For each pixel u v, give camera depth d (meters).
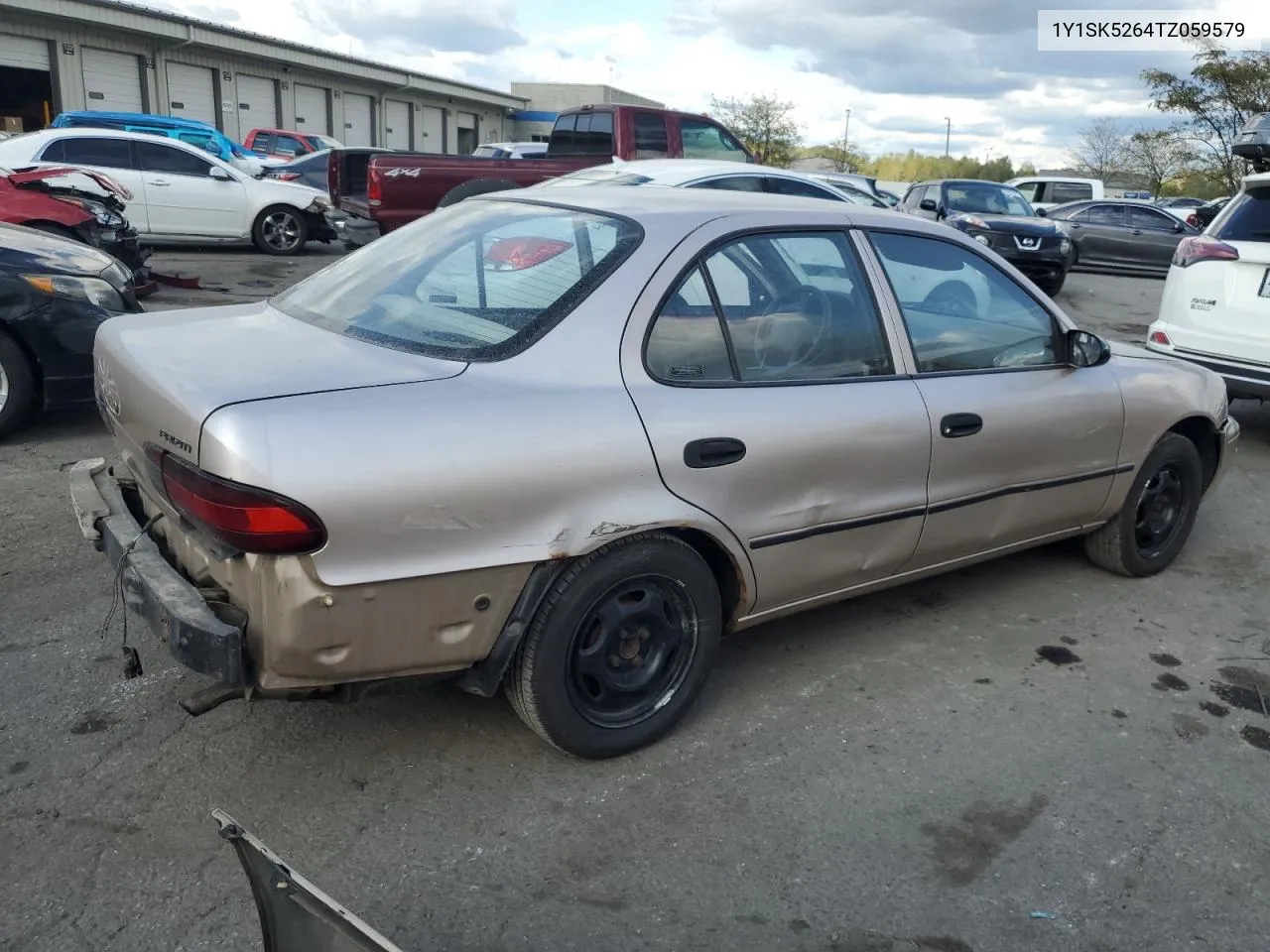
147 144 13.98
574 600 2.84
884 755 3.26
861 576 3.57
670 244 3.11
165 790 2.89
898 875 2.71
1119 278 19.53
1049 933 2.54
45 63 26.70
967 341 3.84
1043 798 3.07
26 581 4.08
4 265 5.55
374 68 36.81
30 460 5.53
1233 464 6.85
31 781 2.89
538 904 2.54
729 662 3.79
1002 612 4.35
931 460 3.59
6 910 2.42
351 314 3.17
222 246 15.66
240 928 2.41
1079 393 4.11
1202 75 36.16
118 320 3.37
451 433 2.58
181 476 2.53
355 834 2.76
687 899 2.58
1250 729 3.52
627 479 2.83
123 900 2.48
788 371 3.29
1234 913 2.64
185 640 2.48
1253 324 6.52
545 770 3.08
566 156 12.31
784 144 46.69
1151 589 4.68
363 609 2.52
